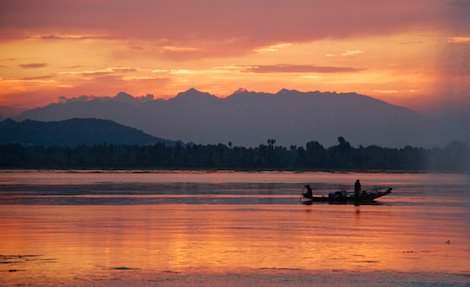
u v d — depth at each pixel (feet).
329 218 556.92
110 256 360.89
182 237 431.43
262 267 333.01
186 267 333.01
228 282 303.89
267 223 515.50
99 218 552.41
